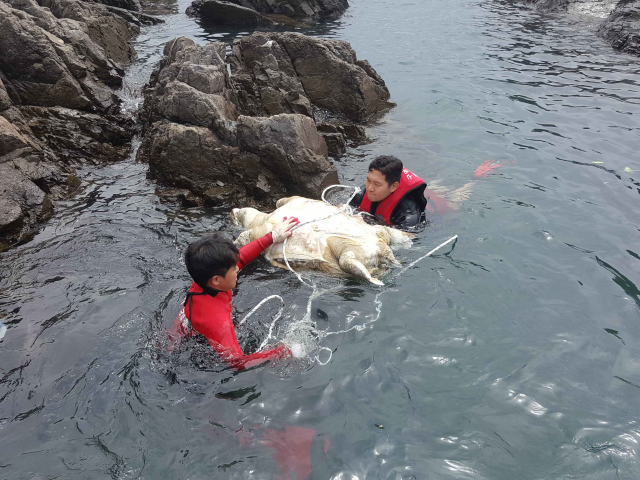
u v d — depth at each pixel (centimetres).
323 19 1812
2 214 556
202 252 376
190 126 702
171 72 847
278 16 1797
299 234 501
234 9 1688
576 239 546
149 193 676
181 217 611
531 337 407
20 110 779
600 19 1683
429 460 310
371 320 427
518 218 588
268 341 406
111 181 709
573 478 297
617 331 414
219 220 603
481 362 383
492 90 1073
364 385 365
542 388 359
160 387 362
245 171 676
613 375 371
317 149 698
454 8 1958
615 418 335
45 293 466
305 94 982
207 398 354
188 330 396
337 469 305
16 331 416
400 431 330
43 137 757
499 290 462
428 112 978
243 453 315
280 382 367
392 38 1544
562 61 1273
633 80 1120
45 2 1186
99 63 989
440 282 473
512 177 696
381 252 493
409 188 568
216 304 391
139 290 468
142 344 402
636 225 575
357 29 1664
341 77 962
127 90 1035
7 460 308
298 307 443
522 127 878
